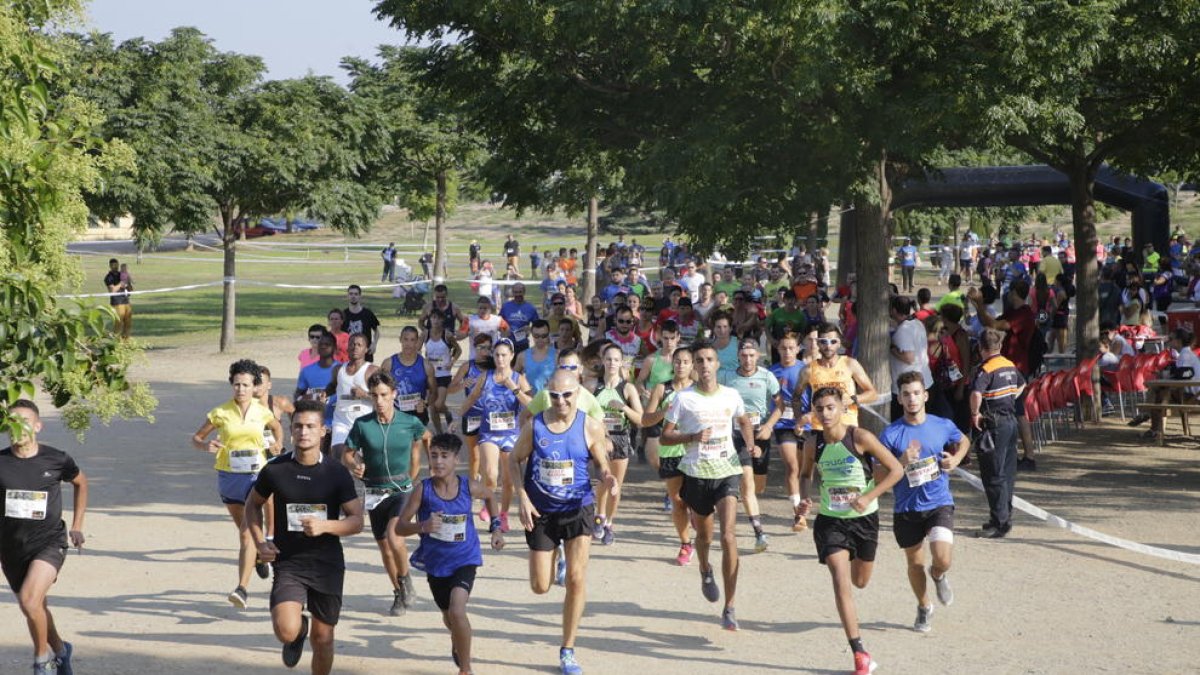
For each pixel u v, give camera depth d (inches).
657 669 306.2
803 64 496.1
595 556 436.5
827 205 564.4
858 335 607.8
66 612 361.1
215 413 382.0
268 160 1119.0
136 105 1098.1
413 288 1461.6
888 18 494.3
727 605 342.6
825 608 366.9
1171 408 652.1
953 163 1227.2
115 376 265.4
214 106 1158.3
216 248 2591.0
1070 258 1615.4
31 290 232.2
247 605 370.9
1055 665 307.4
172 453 662.5
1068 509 504.4
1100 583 392.2
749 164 547.8
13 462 293.3
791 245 1782.7
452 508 289.1
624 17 519.5
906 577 404.5
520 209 680.4
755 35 509.4
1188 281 1259.8
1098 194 1213.1
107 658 313.0
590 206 1509.6
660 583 398.9
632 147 617.0
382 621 354.3
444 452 287.4
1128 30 562.9
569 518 305.4
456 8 572.1
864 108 518.9
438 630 344.5
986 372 460.8
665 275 910.4
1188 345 678.5
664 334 502.6
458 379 499.8
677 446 414.6
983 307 687.7
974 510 508.4
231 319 1160.2
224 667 305.6
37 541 294.4
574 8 520.7
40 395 880.3
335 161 1179.3
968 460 602.2
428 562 291.1
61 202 276.8
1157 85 664.4
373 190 1272.1
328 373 506.0
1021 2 491.5
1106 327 805.2
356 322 721.0
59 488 298.5
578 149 639.8
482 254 2450.8
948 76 510.6
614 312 719.7
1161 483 559.2
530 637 336.5
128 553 441.1
